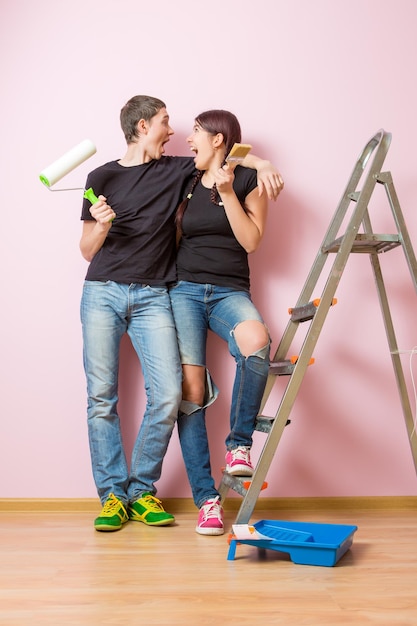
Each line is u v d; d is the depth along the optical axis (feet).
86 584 5.16
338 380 8.21
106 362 7.46
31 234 8.16
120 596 4.89
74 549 6.22
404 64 8.42
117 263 7.48
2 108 8.23
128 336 8.11
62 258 8.16
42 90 8.25
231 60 8.32
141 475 7.50
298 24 8.39
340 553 5.81
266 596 4.88
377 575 5.38
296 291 8.24
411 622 4.37
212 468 8.04
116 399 7.60
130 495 7.53
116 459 7.45
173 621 4.40
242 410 6.91
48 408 8.05
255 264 8.24
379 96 8.37
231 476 6.86
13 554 6.04
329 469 8.13
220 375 8.11
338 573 5.44
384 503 8.10
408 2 8.48
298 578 5.31
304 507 8.05
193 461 7.27
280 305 8.23
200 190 7.62
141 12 8.33
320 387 8.19
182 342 7.54
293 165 8.29
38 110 8.23
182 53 8.30
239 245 7.61
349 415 8.18
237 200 7.17
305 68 8.36
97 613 4.54
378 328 8.25
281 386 8.19
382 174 6.82
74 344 8.11
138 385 8.08
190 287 7.59
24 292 8.13
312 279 7.55
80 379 8.08
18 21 8.29
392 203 6.85
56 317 8.12
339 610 4.59
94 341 7.45
